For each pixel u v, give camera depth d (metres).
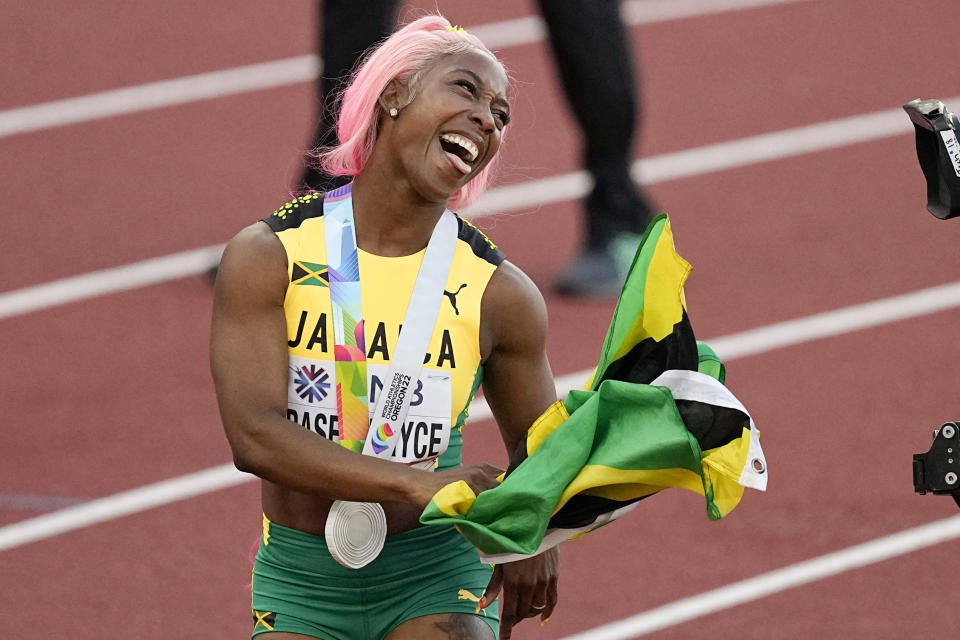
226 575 25.58
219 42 56.59
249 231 14.00
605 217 39.59
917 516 28.25
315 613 14.48
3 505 27.89
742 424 12.98
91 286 38.91
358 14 34.25
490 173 15.29
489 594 14.47
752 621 24.62
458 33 13.98
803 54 56.94
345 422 13.99
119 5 59.81
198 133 49.69
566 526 13.70
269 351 13.82
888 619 24.78
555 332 36.56
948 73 55.81
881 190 46.66
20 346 35.19
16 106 50.88
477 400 32.50
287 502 14.37
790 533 27.58
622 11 39.09
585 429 13.01
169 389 33.03
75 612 24.34
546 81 53.41
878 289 39.59
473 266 14.28
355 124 13.92
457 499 13.02
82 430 31.00
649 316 13.44
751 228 43.69
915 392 33.72
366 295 14.03
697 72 55.34
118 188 45.41
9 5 59.38
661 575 26.05
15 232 42.09
